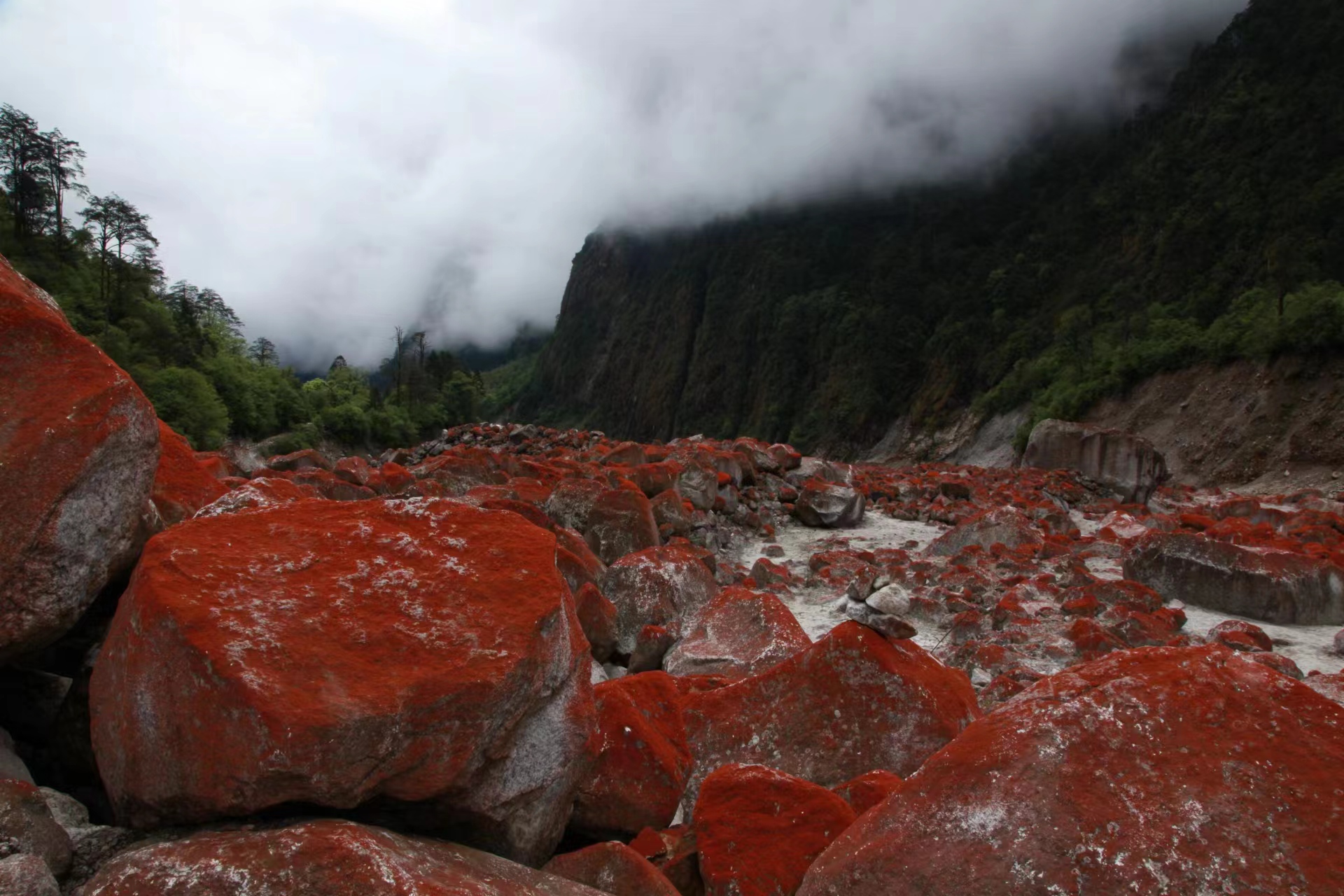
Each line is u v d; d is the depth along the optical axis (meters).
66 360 4.00
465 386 110.25
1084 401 66.06
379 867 2.87
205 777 3.15
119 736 3.44
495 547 4.33
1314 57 98.62
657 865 4.63
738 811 4.69
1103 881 2.94
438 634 3.70
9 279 4.90
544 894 3.43
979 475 31.67
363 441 86.19
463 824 3.80
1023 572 15.50
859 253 170.38
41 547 3.63
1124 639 10.94
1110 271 109.12
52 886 2.79
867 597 6.95
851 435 129.38
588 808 4.92
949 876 3.16
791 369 150.88
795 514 22.30
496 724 3.65
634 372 195.38
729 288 181.12
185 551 3.78
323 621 3.60
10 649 3.71
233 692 3.17
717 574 14.66
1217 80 112.88
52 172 73.62
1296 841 2.94
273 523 4.23
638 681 5.99
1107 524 20.78
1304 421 47.28
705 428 163.50
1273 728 3.30
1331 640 11.88
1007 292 126.69
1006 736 3.52
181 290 97.50
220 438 60.69
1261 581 12.92
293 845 2.92
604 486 14.47
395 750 3.34
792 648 8.30
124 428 3.98
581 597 9.84
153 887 2.79
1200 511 23.27
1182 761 3.23
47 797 3.53
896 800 3.58
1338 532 19.97
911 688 6.42
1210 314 78.94
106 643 3.77
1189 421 55.66
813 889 3.49
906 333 136.62
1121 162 130.12
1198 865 2.91
